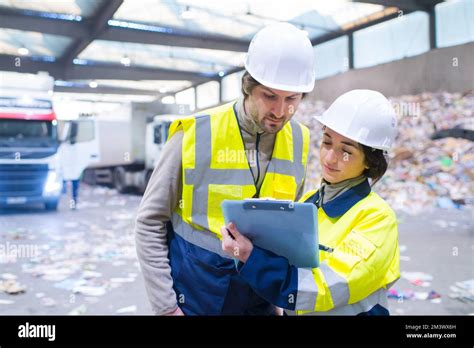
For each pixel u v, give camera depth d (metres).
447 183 9.09
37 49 14.33
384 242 1.20
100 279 4.57
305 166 1.59
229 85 16.42
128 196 13.45
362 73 11.59
